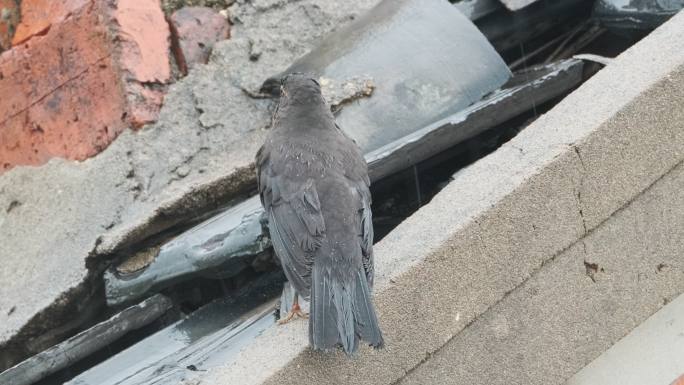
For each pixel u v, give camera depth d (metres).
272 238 9.24
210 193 10.28
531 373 9.47
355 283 8.58
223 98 11.37
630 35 12.14
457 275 8.98
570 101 9.92
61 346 9.59
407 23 11.43
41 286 10.41
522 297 9.40
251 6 12.15
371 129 10.66
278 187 9.34
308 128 9.74
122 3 11.66
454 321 9.02
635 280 9.94
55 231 10.89
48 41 12.04
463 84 10.95
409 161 10.09
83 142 11.49
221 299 10.10
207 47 11.82
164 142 11.07
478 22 12.38
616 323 9.88
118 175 10.94
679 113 9.80
